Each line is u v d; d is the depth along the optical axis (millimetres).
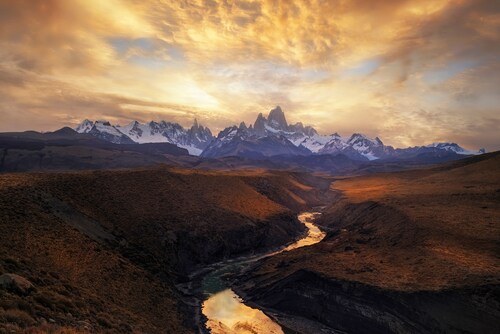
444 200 108938
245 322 60531
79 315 31875
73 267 45438
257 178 178500
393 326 56375
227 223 104062
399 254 74375
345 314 61281
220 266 89688
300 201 193000
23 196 59281
